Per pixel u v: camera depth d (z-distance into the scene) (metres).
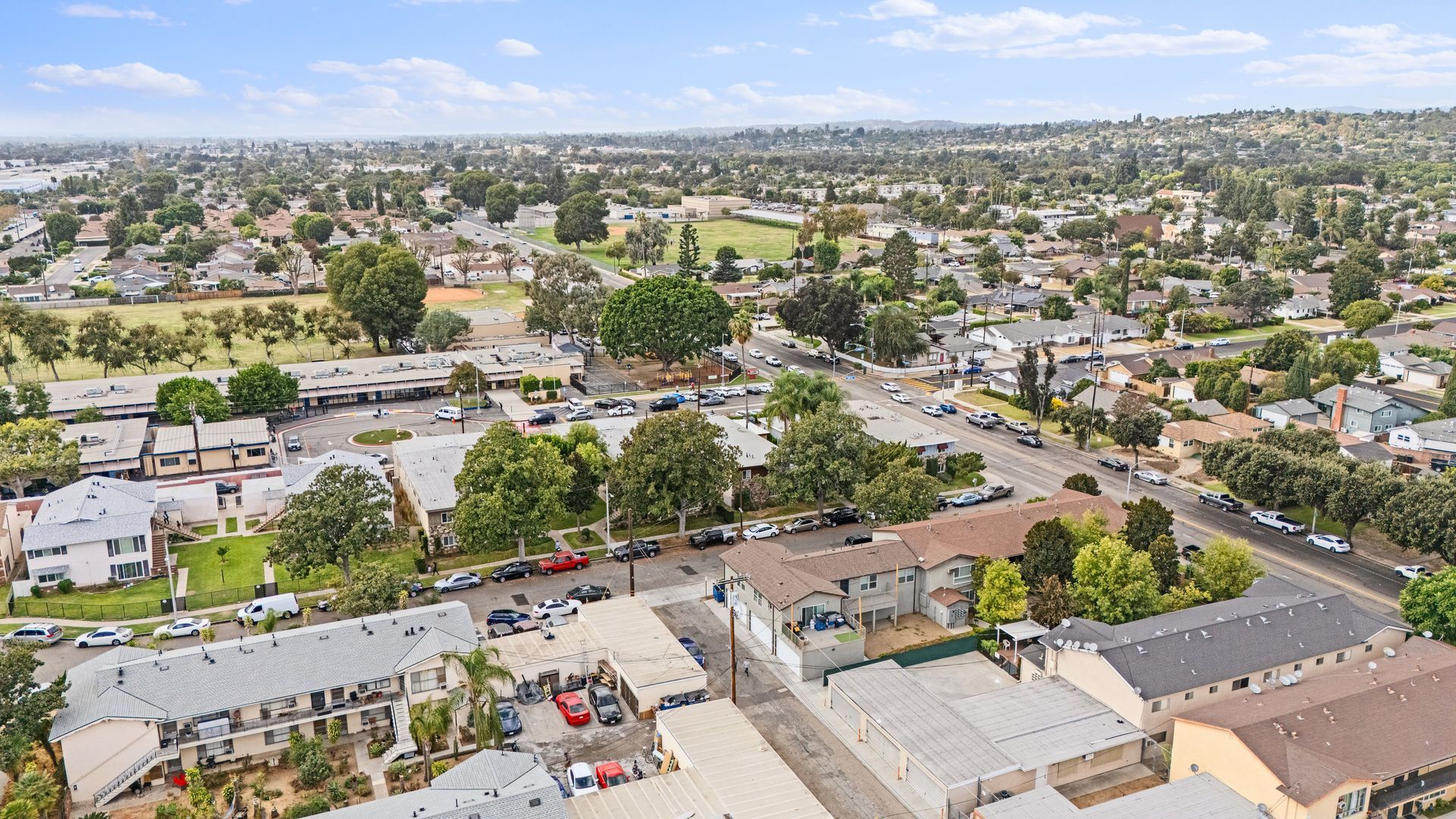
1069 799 62.66
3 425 124.25
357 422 148.12
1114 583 79.62
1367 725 62.06
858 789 63.06
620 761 66.00
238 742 66.38
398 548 101.44
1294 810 55.59
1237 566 83.38
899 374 175.88
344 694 68.88
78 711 62.97
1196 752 62.34
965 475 122.75
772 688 75.69
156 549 99.94
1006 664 79.25
